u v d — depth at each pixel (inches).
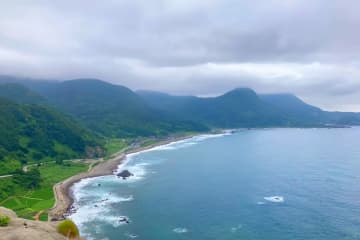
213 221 5073.8
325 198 6245.1
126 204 6013.8
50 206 5821.9
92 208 5753.0
